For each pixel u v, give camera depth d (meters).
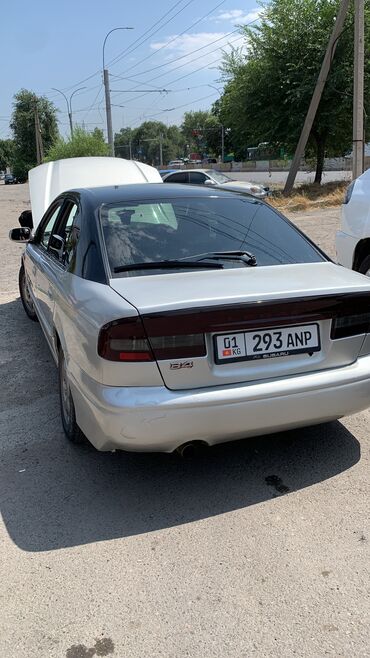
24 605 2.47
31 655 2.21
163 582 2.57
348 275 3.41
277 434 3.86
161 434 2.84
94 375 2.93
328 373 3.08
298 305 2.97
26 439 3.95
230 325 2.86
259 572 2.61
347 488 3.22
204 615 2.38
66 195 4.73
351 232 5.93
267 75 22.97
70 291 3.43
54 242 4.62
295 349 3.02
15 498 3.25
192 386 2.87
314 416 3.07
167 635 2.29
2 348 5.89
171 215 3.79
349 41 21.55
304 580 2.55
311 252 3.77
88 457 3.68
